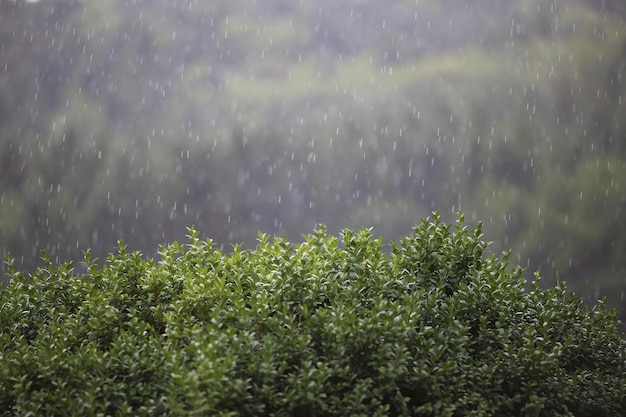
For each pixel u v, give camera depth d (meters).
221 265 7.16
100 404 5.56
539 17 41.16
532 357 6.20
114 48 42.84
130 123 41.44
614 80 39.50
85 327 6.56
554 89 39.50
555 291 7.29
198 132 40.78
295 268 6.57
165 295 6.96
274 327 5.98
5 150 40.81
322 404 5.48
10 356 6.15
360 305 6.32
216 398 5.29
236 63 42.34
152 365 5.91
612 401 6.41
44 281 7.33
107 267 7.36
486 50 41.12
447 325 6.39
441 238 7.06
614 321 7.31
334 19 42.78
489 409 5.99
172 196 39.69
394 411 6.01
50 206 39.62
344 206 39.34
